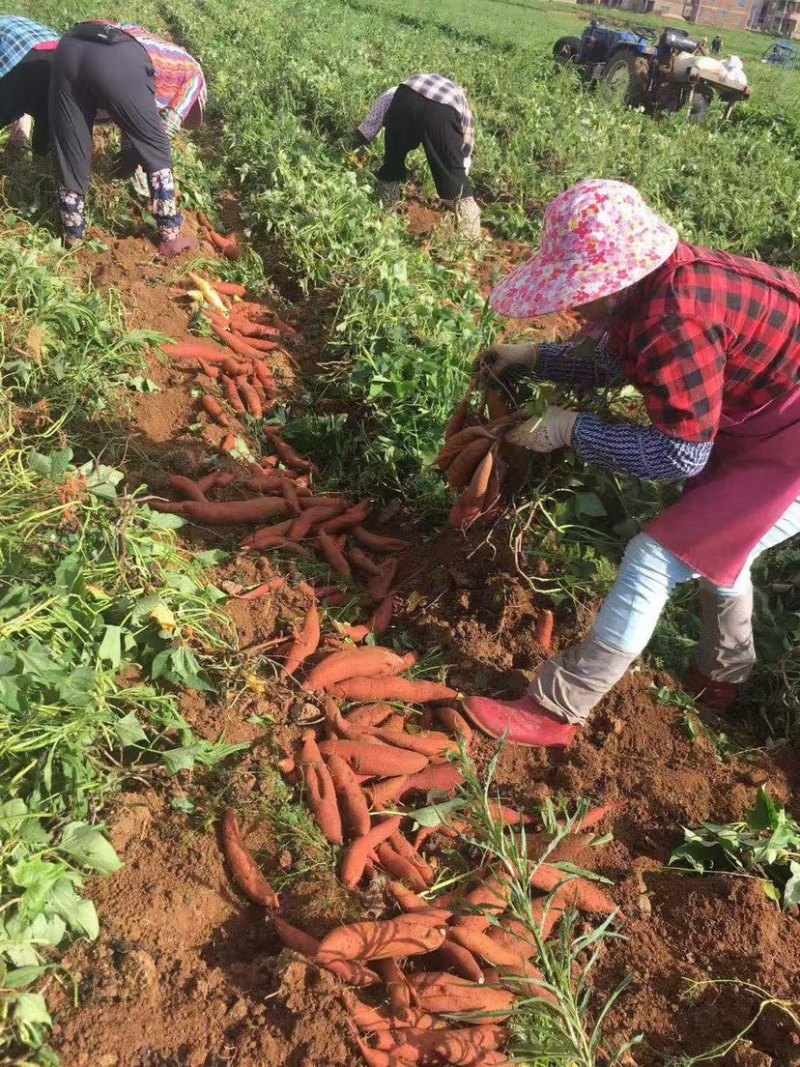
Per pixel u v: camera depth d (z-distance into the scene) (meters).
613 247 2.37
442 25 20.45
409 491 4.27
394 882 2.50
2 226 5.40
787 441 2.53
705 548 2.58
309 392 5.07
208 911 2.39
